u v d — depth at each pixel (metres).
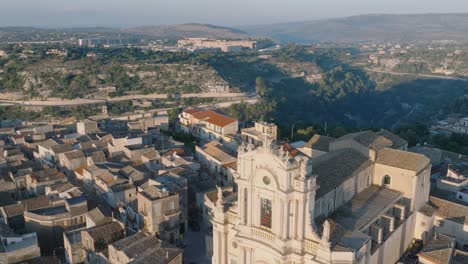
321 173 68.44
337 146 84.94
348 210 68.19
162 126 174.00
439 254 69.56
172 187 92.12
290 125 179.38
